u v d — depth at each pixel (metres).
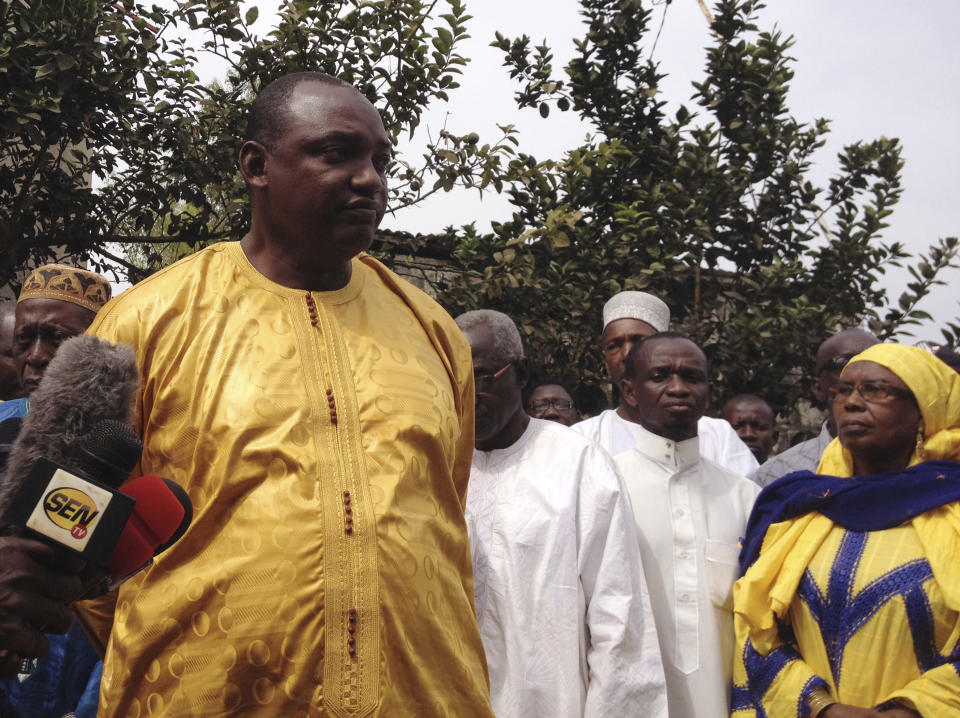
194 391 1.97
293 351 2.03
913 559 3.29
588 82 8.41
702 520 3.82
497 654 3.52
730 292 7.96
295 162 2.07
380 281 2.35
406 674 1.88
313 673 1.83
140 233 7.01
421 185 6.61
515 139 6.61
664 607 3.71
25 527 1.35
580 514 3.60
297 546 1.85
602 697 3.35
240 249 2.18
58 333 3.17
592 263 7.53
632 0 8.31
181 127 6.20
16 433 1.73
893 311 7.87
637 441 4.02
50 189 6.27
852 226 8.22
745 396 6.32
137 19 5.93
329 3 6.42
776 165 8.40
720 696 3.60
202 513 1.90
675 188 7.69
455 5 6.38
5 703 2.69
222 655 1.83
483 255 7.52
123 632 1.91
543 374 7.59
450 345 2.37
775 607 3.41
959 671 3.09
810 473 3.65
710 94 8.45
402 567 1.90
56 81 5.42
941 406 3.49
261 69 6.39
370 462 1.96
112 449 1.42
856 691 3.24
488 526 3.65
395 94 6.41
